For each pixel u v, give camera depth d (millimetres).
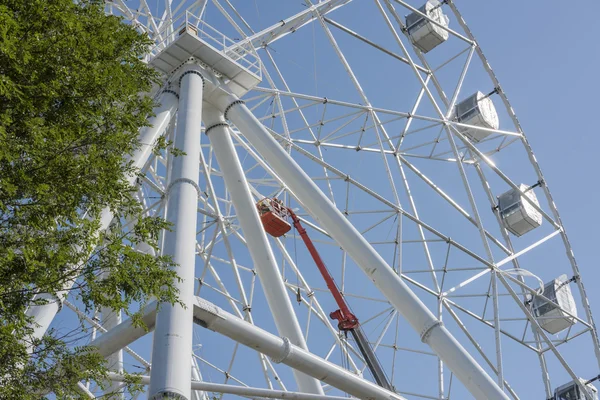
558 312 32031
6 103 11570
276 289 21141
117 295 12516
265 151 22641
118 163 12664
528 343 29547
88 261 12633
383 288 20594
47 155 11789
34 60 11656
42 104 11891
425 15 33219
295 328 20594
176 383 14344
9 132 11578
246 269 29703
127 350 24516
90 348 13242
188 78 22625
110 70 12680
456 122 31594
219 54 23781
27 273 11773
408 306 20250
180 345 14898
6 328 11266
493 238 32281
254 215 22203
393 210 28422
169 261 13672
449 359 19625
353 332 28469
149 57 25406
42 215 11828
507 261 29391
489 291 29000
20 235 11945
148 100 13758
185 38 23312
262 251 21641
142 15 28062
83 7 13336
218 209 26281
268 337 18047
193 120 20969
